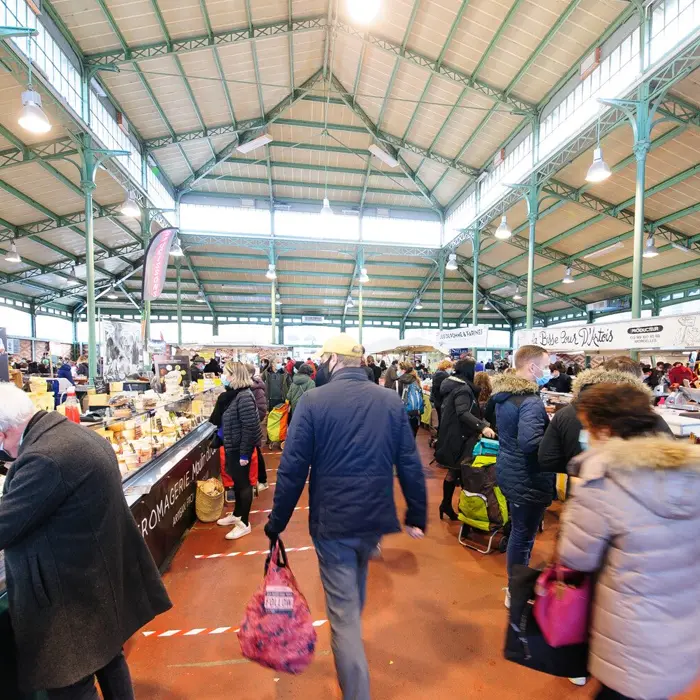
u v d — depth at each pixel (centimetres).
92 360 821
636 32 726
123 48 823
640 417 105
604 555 96
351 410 146
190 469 333
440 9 812
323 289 2125
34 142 850
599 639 97
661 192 1027
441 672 179
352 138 1395
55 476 107
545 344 494
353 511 141
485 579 255
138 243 1579
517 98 1005
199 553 287
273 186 1614
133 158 1138
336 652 135
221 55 940
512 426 207
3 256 1371
